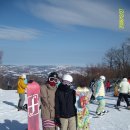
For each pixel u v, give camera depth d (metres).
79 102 8.76
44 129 7.72
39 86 7.93
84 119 8.78
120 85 16.69
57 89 7.73
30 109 7.94
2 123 11.68
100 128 11.15
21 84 15.01
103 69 68.00
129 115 14.54
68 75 7.79
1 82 57.03
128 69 65.81
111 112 15.40
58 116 7.62
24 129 10.60
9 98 21.36
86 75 59.38
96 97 14.09
